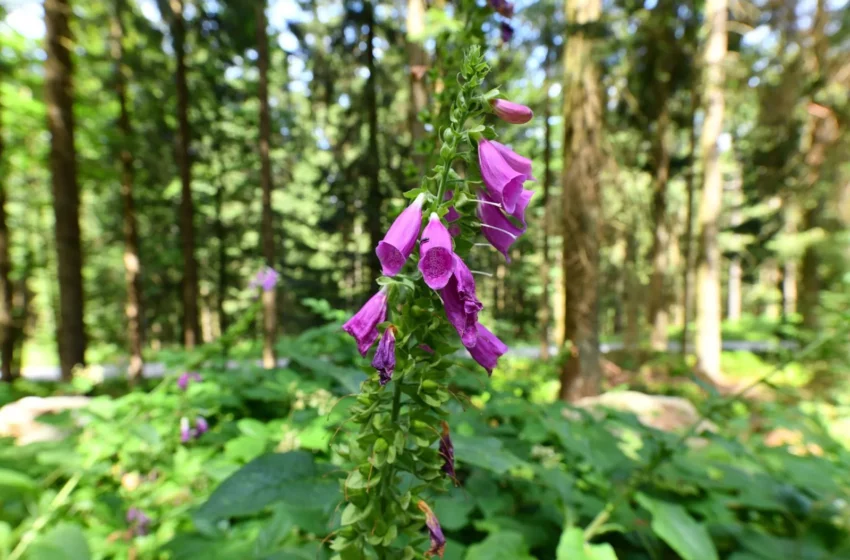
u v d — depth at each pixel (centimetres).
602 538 251
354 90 1812
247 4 1427
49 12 930
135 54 1515
